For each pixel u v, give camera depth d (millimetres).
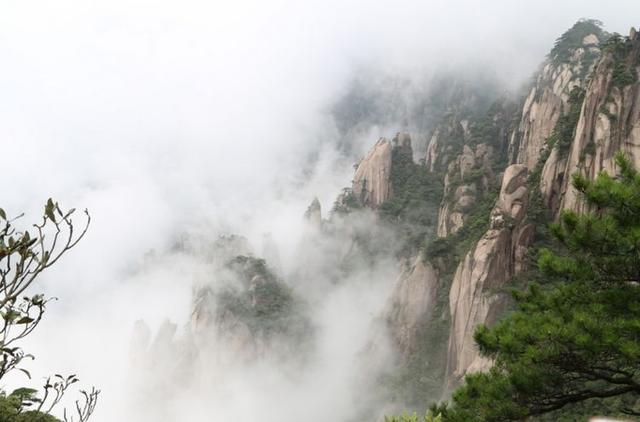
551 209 62938
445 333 71375
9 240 4180
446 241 79875
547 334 10062
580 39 122062
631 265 10430
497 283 58531
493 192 79125
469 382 11555
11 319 4184
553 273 11320
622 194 10297
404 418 10352
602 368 10398
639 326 9500
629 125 55406
